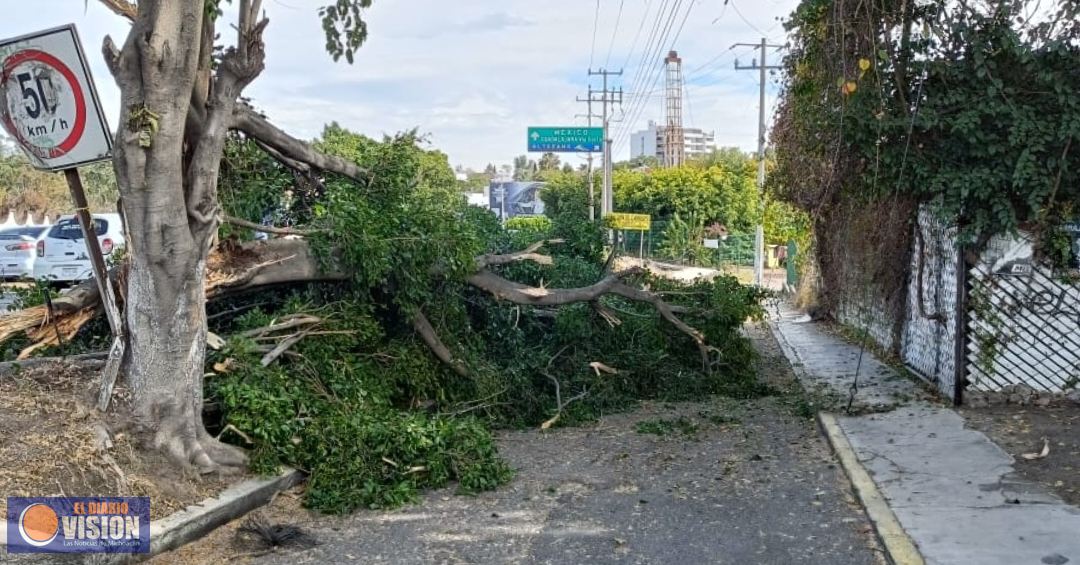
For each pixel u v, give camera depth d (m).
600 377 10.21
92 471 5.34
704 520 5.83
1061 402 8.52
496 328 10.25
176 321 6.01
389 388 8.22
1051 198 8.31
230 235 7.87
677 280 12.67
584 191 45.47
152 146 5.64
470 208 11.79
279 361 7.55
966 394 8.78
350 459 6.33
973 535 5.18
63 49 5.82
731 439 8.33
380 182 9.39
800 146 12.20
